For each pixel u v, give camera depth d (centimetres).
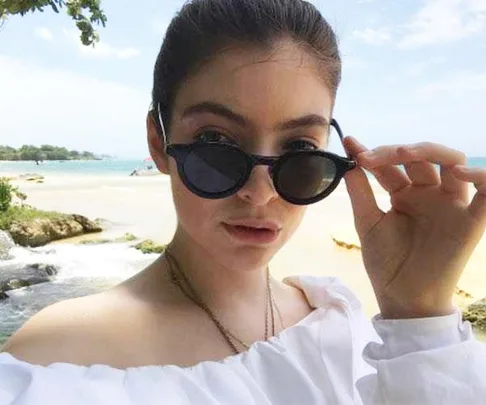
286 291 42
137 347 32
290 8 32
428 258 34
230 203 31
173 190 34
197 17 32
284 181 31
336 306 40
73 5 174
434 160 34
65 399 26
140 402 27
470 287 163
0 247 254
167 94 34
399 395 31
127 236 306
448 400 30
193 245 35
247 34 30
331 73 33
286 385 32
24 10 148
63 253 262
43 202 534
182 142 32
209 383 30
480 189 33
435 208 35
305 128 32
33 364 29
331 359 35
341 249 232
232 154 31
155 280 36
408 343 33
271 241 32
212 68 31
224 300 36
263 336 37
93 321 32
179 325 34
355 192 36
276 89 30
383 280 35
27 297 186
